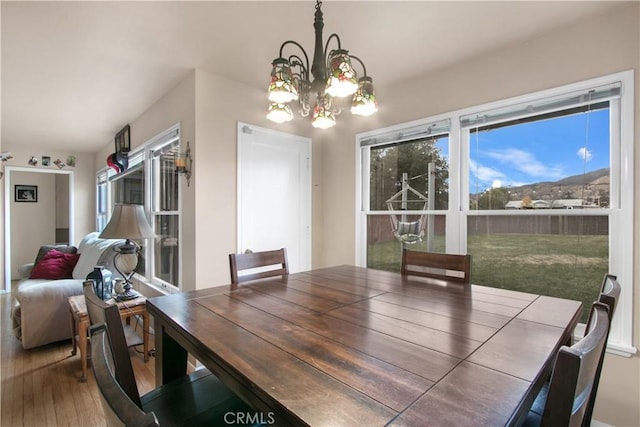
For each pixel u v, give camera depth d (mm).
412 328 1053
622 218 1681
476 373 756
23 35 1930
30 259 6051
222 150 2518
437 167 2432
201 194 2391
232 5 1665
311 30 1896
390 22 1814
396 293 1497
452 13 1735
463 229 2297
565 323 1097
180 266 2572
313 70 1302
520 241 2061
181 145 2557
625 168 1666
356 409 624
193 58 2234
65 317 2773
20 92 2820
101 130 4117
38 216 6145
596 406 1728
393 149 2723
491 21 1805
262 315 1184
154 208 3275
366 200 2945
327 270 2076
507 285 2115
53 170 5199
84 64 2309
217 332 1019
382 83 2637
